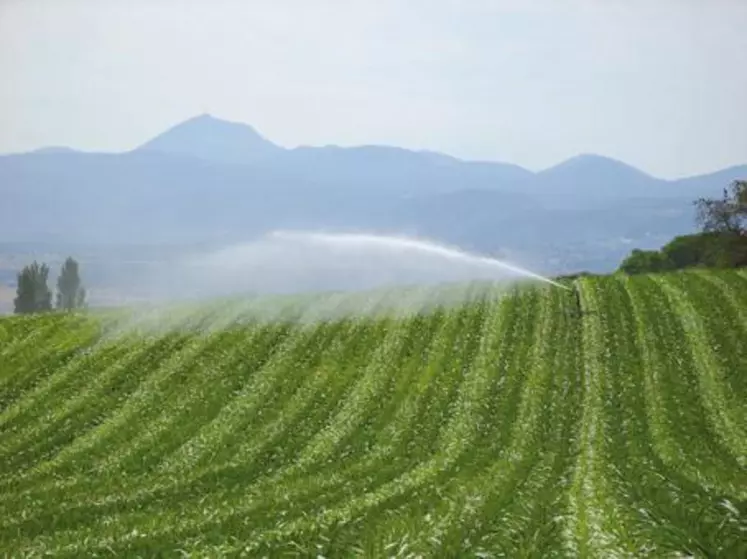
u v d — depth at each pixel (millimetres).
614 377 42938
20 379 44344
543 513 21922
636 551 17750
